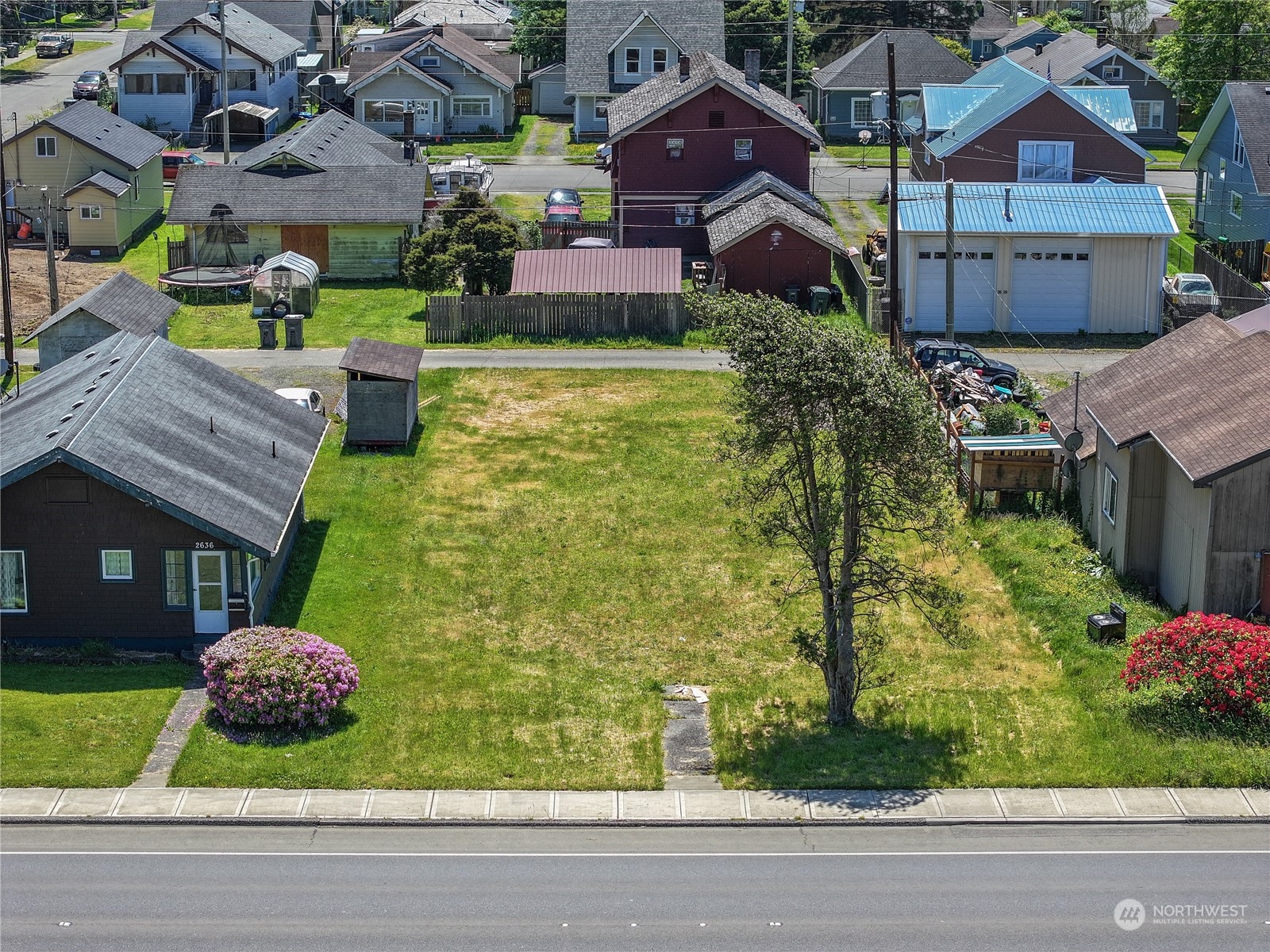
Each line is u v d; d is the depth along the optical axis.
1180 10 87.12
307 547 37.41
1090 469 38.12
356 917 22.03
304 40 107.38
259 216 64.06
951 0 116.06
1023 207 57.06
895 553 37.56
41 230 70.81
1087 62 90.81
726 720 29.42
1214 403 33.78
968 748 28.09
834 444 27.86
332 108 97.56
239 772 26.83
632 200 68.19
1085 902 22.62
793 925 21.84
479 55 98.31
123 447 31.92
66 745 27.42
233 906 22.36
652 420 46.97
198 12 102.00
